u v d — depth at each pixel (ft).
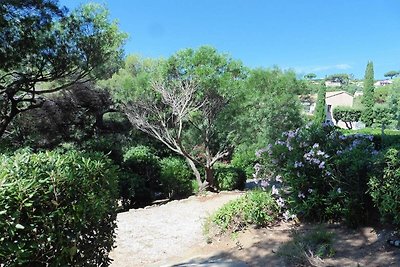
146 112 27.86
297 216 14.46
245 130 29.35
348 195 12.99
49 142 40.14
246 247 12.73
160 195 30.53
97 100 42.39
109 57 31.76
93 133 42.86
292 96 36.40
